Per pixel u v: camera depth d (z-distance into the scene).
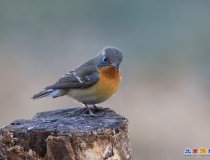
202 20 25.94
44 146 8.88
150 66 22.17
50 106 17.33
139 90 19.36
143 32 25.48
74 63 21.78
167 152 15.69
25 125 9.11
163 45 24.16
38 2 26.42
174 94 19.23
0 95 18.42
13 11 25.98
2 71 20.22
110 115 9.72
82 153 8.73
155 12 26.59
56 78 20.14
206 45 24.19
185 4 26.91
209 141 16.19
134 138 16.16
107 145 8.81
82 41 24.17
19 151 8.91
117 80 10.67
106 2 26.81
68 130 8.80
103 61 10.60
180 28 25.53
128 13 26.62
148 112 17.61
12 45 23.42
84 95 10.61
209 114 17.73
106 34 25.30
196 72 21.81
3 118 17.38
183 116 17.41
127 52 23.62
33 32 24.97
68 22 26.09
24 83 19.33
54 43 23.75
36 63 21.45
